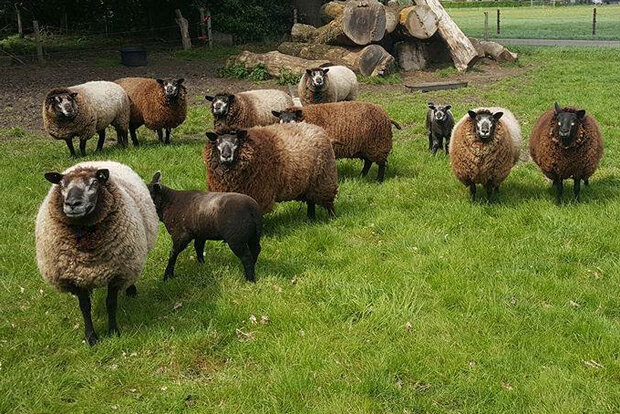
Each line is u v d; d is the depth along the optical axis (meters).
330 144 8.02
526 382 4.65
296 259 6.86
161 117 11.98
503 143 8.29
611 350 4.99
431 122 11.47
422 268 6.54
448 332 5.36
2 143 12.35
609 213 7.97
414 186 9.38
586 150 8.23
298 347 5.05
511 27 41.72
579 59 25.33
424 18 21.28
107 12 30.02
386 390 4.57
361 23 20.34
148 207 5.89
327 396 4.52
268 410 4.39
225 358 5.11
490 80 20.17
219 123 10.74
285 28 28.67
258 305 5.79
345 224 8.04
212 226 6.21
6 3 27.77
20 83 19.17
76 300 6.05
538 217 7.97
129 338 5.28
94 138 13.09
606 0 82.06
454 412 4.40
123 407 4.46
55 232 4.92
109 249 5.00
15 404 4.48
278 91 11.58
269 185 7.50
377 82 19.83
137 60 22.36
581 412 4.30
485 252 6.92
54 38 29.20
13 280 6.39
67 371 4.86
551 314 5.56
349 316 5.64
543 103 15.73
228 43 26.97
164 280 6.51
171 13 28.55
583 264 6.75
